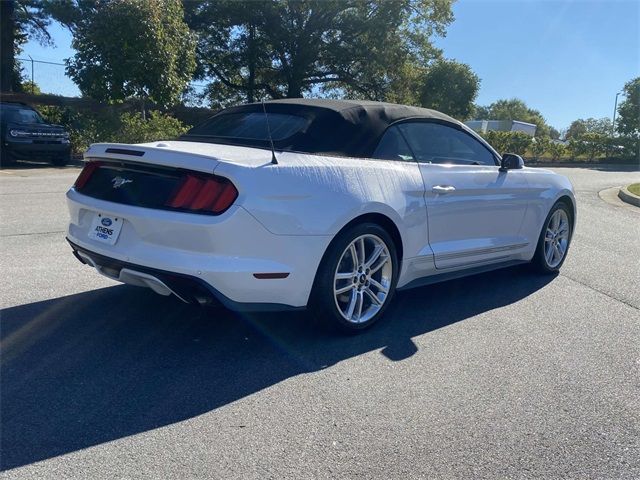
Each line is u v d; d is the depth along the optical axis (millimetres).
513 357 4102
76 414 3145
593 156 32188
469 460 2877
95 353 3898
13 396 3309
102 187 4137
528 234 5867
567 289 5828
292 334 4355
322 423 3146
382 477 2713
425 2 33156
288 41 34469
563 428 3201
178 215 3639
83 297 4926
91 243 4078
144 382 3527
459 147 5332
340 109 4508
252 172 3686
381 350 4133
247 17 33000
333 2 32688
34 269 5664
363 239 4258
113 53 19219
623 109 32688
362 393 3494
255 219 3652
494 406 3404
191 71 22547
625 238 8625
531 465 2859
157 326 4387
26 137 16500
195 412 3211
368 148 4473
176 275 3621
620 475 2807
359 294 4348
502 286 5863
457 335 4484
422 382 3668
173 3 21250
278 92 37719
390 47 34094
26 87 26312
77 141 20266
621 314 5105
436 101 38812
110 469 2688
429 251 4777
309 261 3908
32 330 4219
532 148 31203
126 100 20812
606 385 3725
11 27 26969
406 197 4488
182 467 2723
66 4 23578
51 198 10125
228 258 3635
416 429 3125
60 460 2742
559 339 4473
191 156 3707
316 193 3920
